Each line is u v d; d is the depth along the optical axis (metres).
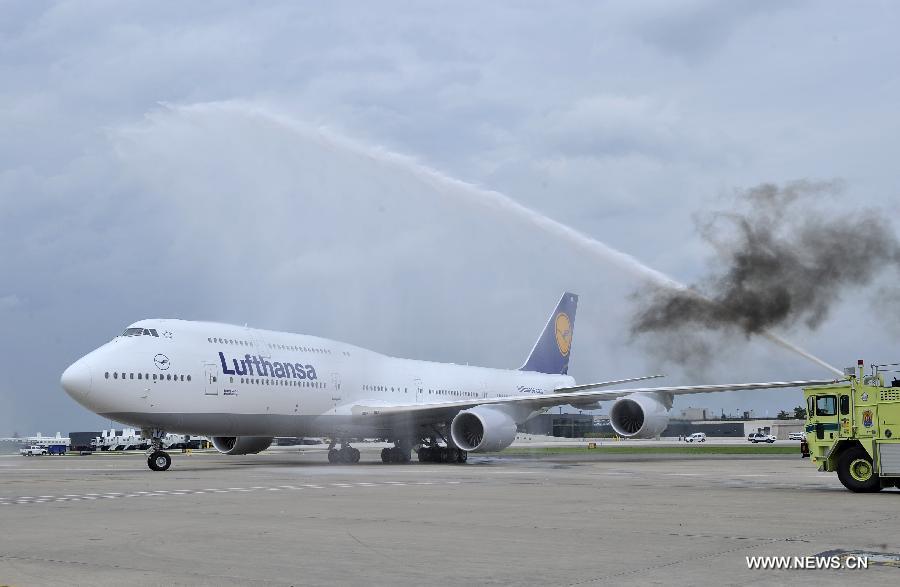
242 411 35.16
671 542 11.52
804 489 21.38
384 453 43.53
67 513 15.46
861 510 15.70
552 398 38.72
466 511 15.66
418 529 13.01
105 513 15.43
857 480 20.16
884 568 9.51
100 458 57.25
